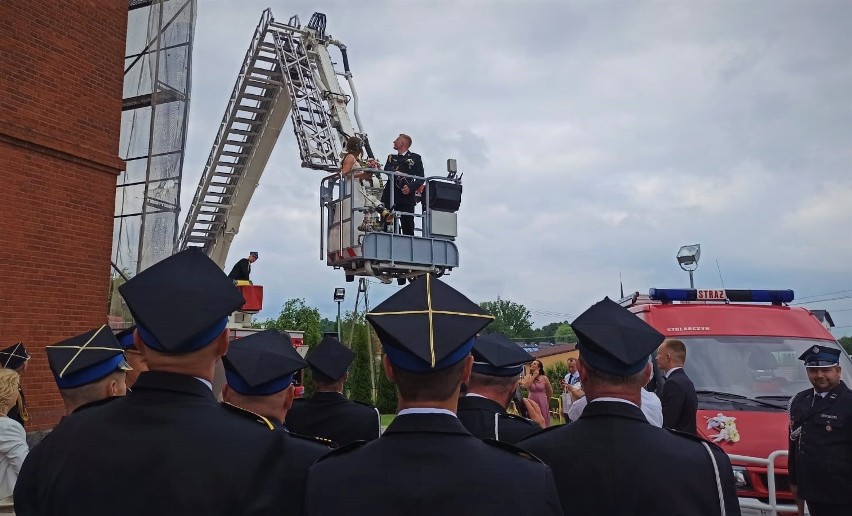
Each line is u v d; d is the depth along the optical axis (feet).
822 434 16.25
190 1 36.86
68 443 6.49
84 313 27.96
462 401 11.39
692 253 29.04
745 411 20.10
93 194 28.84
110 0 30.35
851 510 15.89
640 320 8.58
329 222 40.40
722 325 23.29
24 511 6.50
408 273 39.24
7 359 19.10
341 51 63.52
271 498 6.39
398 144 40.32
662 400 18.35
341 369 13.82
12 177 25.72
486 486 5.89
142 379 6.75
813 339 22.77
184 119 35.63
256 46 59.62
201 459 6.20
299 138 56.39
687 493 7.43
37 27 26.96
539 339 297.94
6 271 25.30
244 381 9.39
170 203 34.47
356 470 6.16
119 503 5.98
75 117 28.22
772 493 17.71
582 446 7.89
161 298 6.70
